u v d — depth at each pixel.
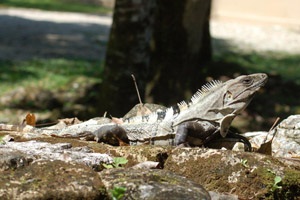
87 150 5.93
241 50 28.61
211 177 5.57
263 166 5.52
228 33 34.34
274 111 18.52
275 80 21.73
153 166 5.65
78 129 6.84
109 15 39.03
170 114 6.59
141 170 5.40
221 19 39.69
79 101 18.02
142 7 14.78
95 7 42.59
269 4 39.88
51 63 22.36
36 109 17.16
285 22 38.66
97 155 5.66
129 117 7.47
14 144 5.83
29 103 17.59
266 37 33.78
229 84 6.44
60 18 35.00
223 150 5.75
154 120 6.64
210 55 21.88
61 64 22.38
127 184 5.08
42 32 29.28
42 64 22.11
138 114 7.70
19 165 5.18
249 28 36.72
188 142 6.43
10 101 17.64
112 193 4.88
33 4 39.88
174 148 5.89
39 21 32.88
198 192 5.10
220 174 5.56
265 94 20.14
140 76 15.05
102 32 31.22
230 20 39.50
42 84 19.36
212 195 5.40
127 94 15.00
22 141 6.25
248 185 5.47
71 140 6.29
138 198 4.99
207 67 21.50
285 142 7.08
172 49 18.59
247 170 5.52
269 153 6.46
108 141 6.64
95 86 19.34
